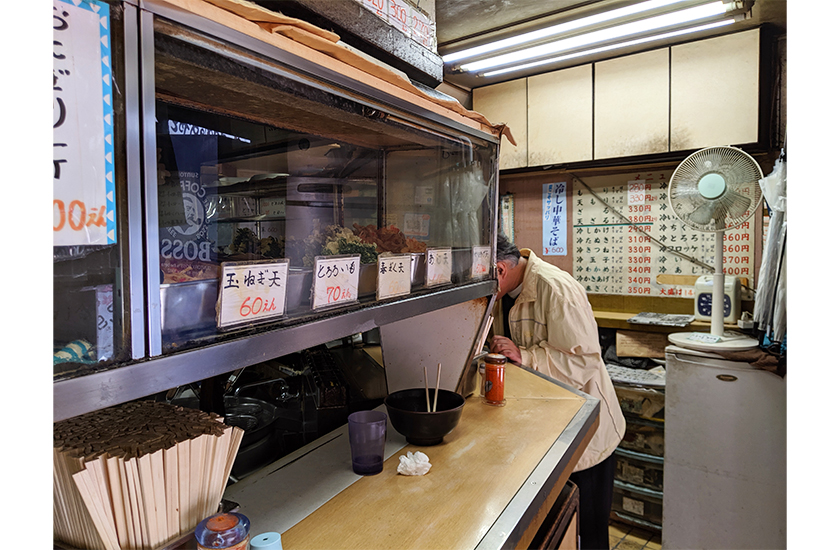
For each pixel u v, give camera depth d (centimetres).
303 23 84
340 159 152
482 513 107
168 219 92
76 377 55
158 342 63
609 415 246
